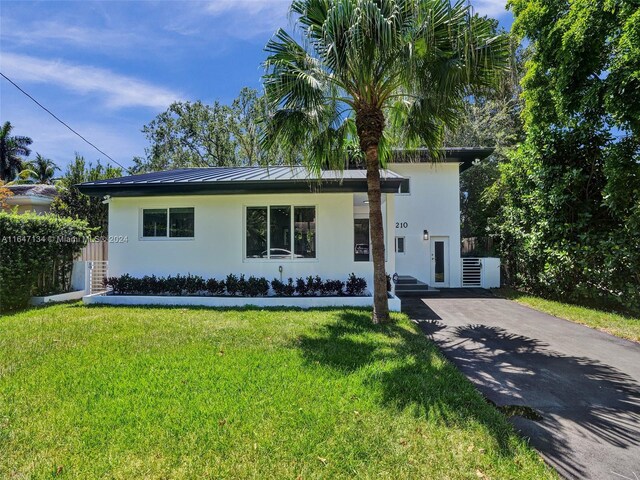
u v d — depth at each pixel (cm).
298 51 654
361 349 522
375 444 285
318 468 257
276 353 501
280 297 895
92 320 709
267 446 280
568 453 284
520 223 1178
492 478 249
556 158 986
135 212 998
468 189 1922
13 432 299
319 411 334
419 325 738
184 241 986
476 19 572
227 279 945
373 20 528
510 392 403
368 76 611
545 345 591
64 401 355
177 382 400
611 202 812
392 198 974
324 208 962
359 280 920
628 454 284
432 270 1418
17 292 869
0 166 3441
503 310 911
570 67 823
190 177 998
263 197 973
